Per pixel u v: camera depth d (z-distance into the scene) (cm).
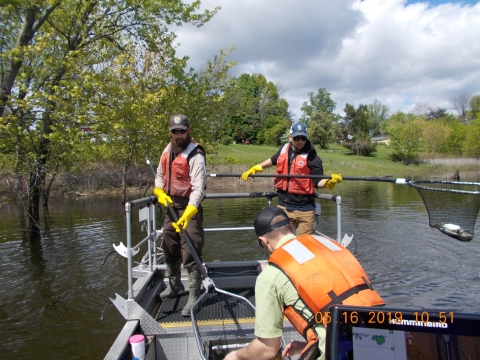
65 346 484
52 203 1806
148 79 1327
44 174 1214
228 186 2647
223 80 1600
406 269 755
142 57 1348
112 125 1152
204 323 288
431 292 646
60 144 1090
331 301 163
